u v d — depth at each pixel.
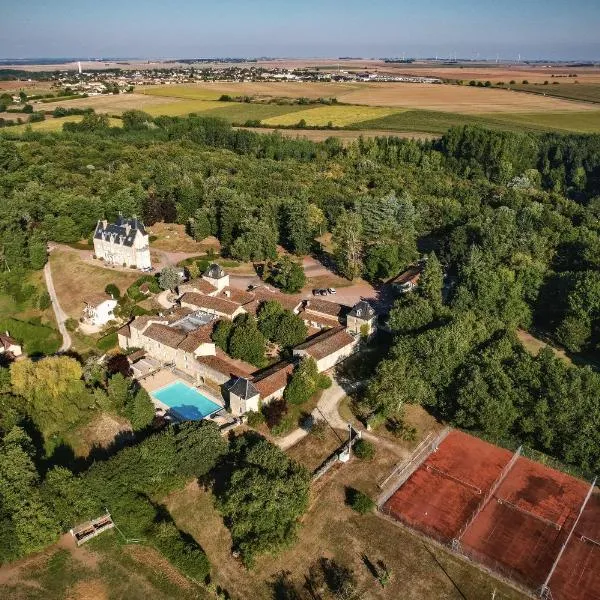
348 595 68.62
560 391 88.81
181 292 136.75
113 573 73.94
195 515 81.06
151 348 118.75
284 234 173.62
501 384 92.12
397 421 97.50
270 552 71.81
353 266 149.25
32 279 150.50
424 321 113.19
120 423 100.00
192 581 72.44
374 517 78.88
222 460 87.19
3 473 79.12
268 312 120.62
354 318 119.56
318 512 79.75
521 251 145.88
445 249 155.75
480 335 105.69
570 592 68.38
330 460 88.06
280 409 97.44
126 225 153.00
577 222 178.75
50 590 71.94
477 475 86.50
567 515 79.44
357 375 110.81
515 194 190.62
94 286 145.00
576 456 86.00
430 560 72.75
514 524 77.94
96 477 80.75
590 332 114.12
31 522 74.88
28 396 99.62
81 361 121.00
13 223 156.25
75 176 193.88
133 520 78.94
